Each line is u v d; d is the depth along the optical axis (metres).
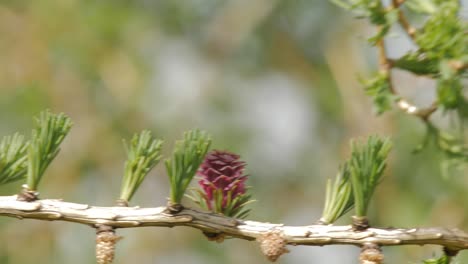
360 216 0.41
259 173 1.23
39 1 1.17
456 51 0.43
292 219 1.23
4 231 1.09
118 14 1.18
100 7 1.18
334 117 1.24
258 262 1.18
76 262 1.10
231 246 1.18
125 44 1.19
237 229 0.41
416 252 0.92
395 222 1.06
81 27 1.17
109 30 1.18
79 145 1.16
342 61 1.23
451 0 0.44
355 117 1.19
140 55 1.20
